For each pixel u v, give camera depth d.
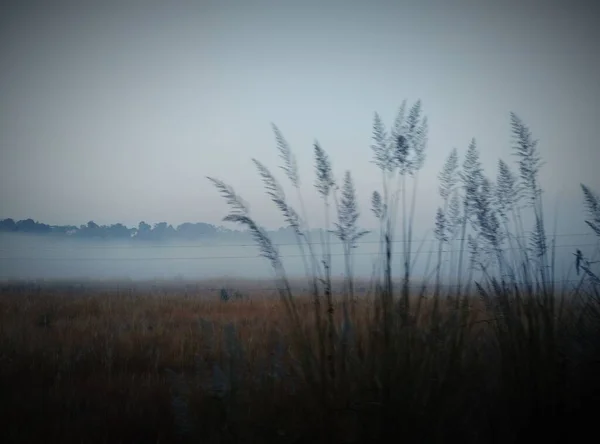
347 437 4.02
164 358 7.57
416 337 4.30
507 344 4.55
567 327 4.91
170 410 5.16
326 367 4.23
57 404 5.66
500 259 4.92
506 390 4.43
